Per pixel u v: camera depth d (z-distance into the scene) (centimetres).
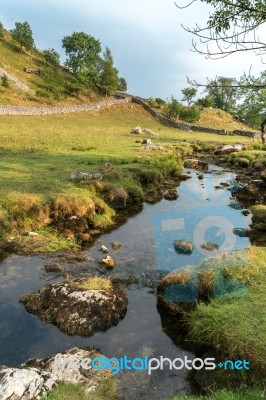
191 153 3247
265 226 1326
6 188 1379
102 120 6000
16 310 768
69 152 2464
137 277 947
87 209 1344
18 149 2441
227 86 521
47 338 690
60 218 1285
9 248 1052
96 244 1162
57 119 5216
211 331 637
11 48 8075
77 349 638
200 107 7888
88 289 805
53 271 941
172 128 6100
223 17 487
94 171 1809
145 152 2638
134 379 594
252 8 468
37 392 498
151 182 1938
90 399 521
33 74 7256
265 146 3447
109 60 8562
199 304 760
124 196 1555
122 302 788
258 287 741
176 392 574
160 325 746
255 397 503
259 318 636
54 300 772
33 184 1473
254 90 532
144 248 1138
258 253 895
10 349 656
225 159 2906
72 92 7481
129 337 705
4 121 4009
